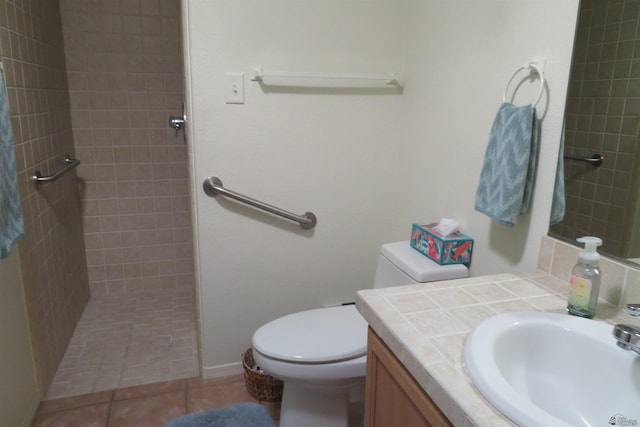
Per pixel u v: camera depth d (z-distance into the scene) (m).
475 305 1.03
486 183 1.33
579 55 1.10
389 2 1.86
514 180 1.22
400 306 1.02
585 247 0.97
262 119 1.82
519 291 1.10
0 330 1.52
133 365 2.15
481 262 1.49
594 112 1.06
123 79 2.66
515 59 1.30
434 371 0.78
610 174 1.03
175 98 2.75
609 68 1.02
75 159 2.59
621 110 1.00
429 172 1.77
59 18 2.45
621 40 0.99
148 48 2.65
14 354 1.63
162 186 2.86
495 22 1.37
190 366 2.14
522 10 1.26
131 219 2.86
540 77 1.19
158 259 2.97
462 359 0.82
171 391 1.95
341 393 1.61
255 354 1.54
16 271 1.69
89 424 1.74
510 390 0.70
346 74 1.82
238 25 1.71
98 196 2.77
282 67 1.79
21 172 1.74
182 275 3.03
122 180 2.79
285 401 1.66
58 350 2.13
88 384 1.99
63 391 1.94
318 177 1.95
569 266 1.14
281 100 1.82
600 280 0.97
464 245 1.52
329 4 1.79
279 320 1.67
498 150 1.28
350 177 1.99
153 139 2.78
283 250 1.99
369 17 1.85
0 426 1.49
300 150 1.89
